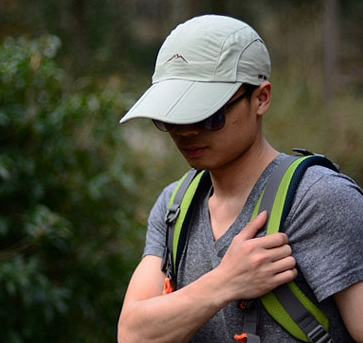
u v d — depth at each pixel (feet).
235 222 11.14
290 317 10.41
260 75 10.98
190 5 87.66
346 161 51.70
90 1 62.90
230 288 10.48
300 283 10.53
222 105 10.49
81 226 26.05
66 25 59.88
